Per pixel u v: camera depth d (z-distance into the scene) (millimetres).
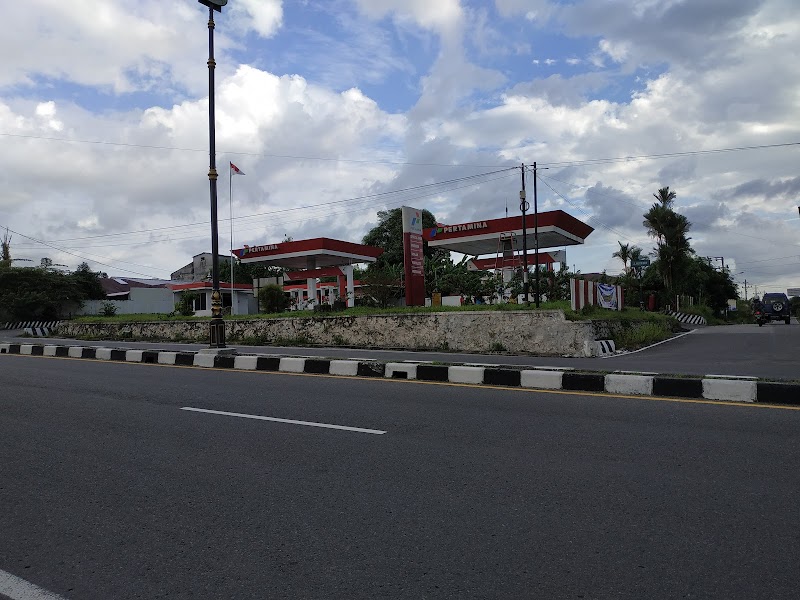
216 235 13148
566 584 2957
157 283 58938
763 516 3689
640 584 2938
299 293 40000
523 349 15000
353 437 5832
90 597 2988
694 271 57219
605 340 15203
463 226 32125
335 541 3533
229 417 6863
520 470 4691
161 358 13359
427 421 6453
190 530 3752
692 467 4633
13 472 4996
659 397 7547
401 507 4016
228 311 34094
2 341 22922
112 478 4789
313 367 11070
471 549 3371
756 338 20406
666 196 50219
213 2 12609
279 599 2906
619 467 4688
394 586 2992
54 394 8688
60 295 43875
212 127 12984
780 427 5805
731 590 2857
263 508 4078
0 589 3078
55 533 3766
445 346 16156
